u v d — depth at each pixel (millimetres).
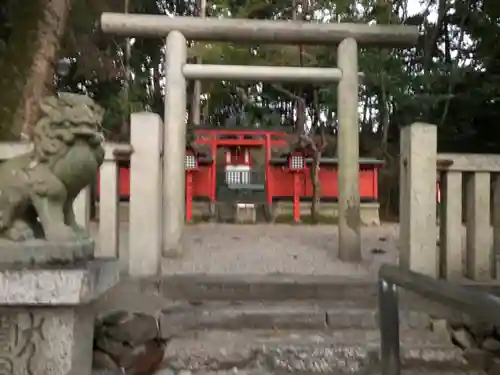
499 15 12055
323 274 5105
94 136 2736
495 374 3688
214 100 18766
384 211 15359
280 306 4344
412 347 3818
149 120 4875
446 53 15688
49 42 7352
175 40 6312
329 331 4074
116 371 3287
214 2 12578
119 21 6227
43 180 2721
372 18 11578
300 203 13594
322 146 12922
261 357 3727
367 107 17562
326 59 11984
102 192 4754
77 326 2777
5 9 8359
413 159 4648
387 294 2814
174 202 6156
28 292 2549
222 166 14586
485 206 4719
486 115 13531
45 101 2768
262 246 7301
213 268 5410
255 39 6406
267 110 19078
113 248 4742
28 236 2775
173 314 4059
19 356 2684
